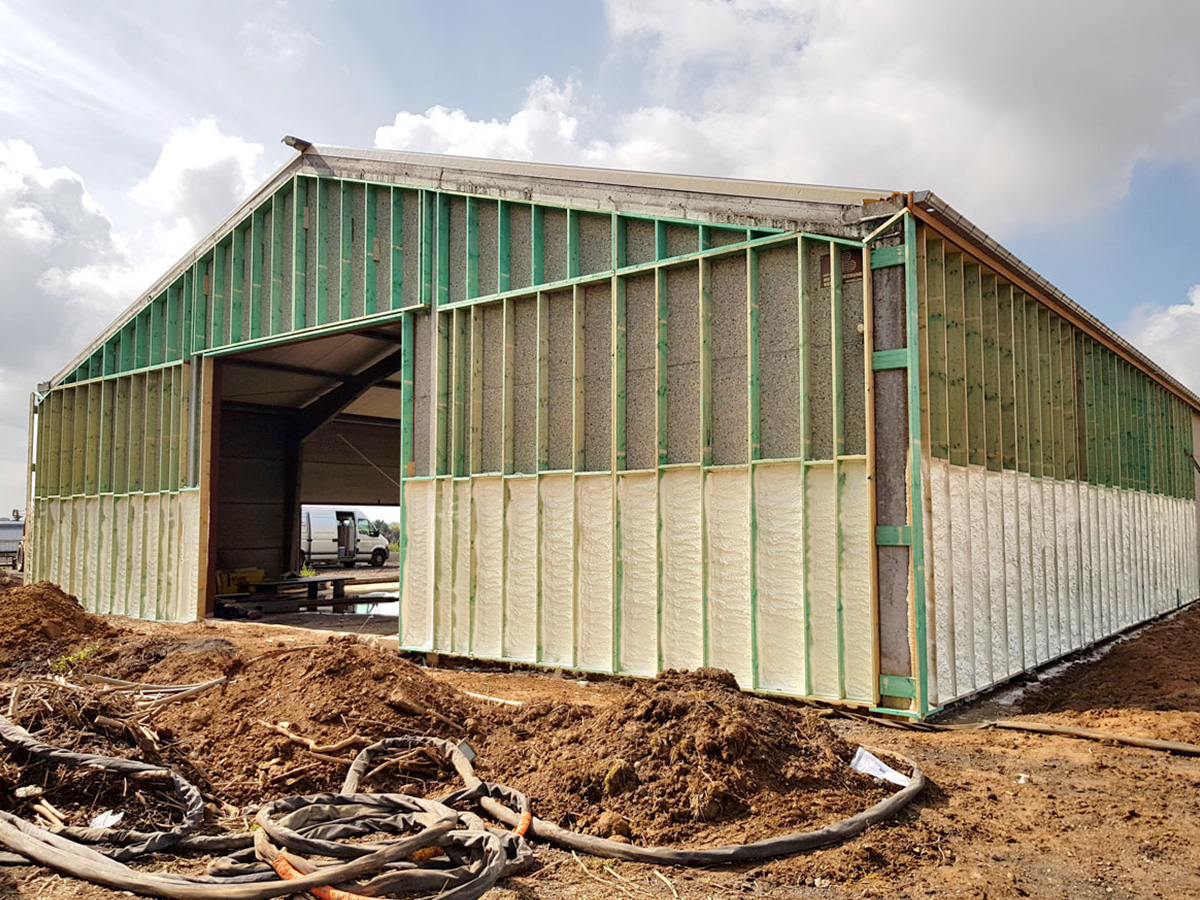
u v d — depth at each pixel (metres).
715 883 3.89
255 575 18.28
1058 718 7.41
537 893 3.77
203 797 4.89
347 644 6.98
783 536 7.95
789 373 8.13
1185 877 4.01
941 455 7.87
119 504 15.94
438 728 6.02
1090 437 12.49
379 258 12.06
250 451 18.88
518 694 8.24
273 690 6.42
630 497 9.07
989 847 4.36
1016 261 9.25
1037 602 9.97
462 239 11.07
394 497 22.25
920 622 7.16
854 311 7.79
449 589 10.61
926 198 7.30
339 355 16.20
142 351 16.09
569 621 9.45
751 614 8.02
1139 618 14.04
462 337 10.95
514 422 10.35
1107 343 13.25
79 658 8.85
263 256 13.91
